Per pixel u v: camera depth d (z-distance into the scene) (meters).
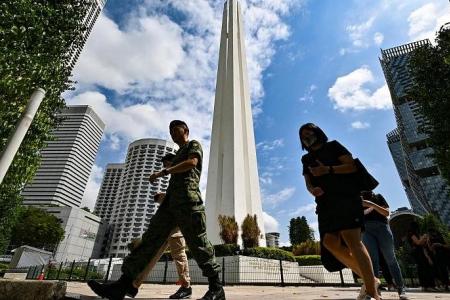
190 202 2.86
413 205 91.25
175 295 3.94
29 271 16.77
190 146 3.28
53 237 58.09
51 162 83.31
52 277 17.78
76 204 86.25
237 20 36.66
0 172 3.05
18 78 6.45
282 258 15.80
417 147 78.31
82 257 75.44
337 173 2.83
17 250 21.36
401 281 4.55
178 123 3.63
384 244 4.82
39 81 7.43
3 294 2.21
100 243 86.25
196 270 13.51
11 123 6.38
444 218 70.62
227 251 14.47
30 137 8.08
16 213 24.00
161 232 2.95
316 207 3.00
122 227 89.62
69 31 8.77
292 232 50.31
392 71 51.94
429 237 8.84
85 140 89.31
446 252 8.45
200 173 3.19
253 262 13.22
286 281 14.30
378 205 4.96
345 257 2.92
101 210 109.12
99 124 95.44
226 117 28.23
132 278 2.73
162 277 13.78
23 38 6.86
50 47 8.03
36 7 7.45
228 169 24.73
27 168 8.16
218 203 24.88
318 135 3.16
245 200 24.16
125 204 92.62
